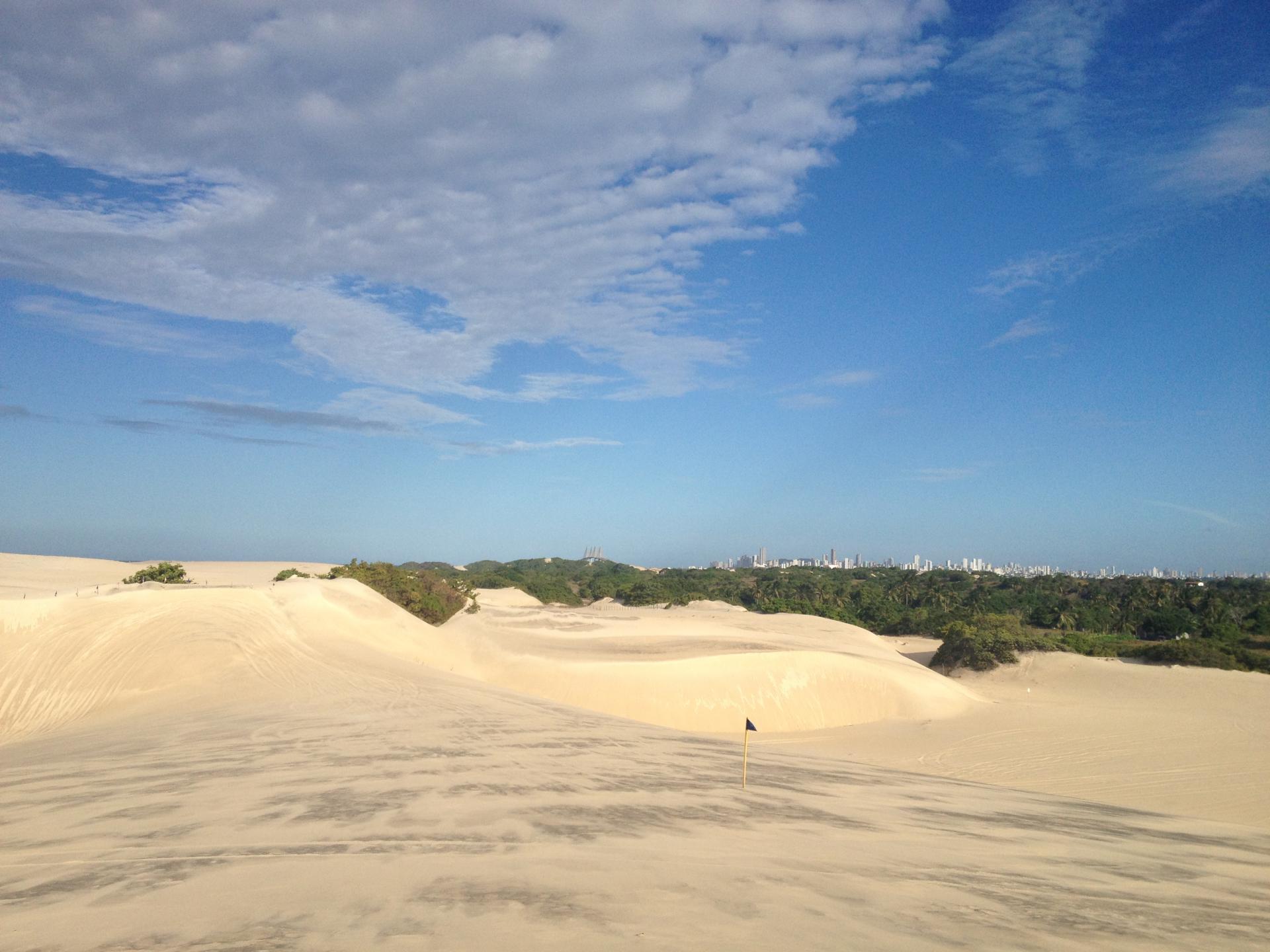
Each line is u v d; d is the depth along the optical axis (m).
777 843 8.57
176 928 4.89
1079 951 5.50
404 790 10.24
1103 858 10.20
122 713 21.67
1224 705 44.22
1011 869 8.63
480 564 161.12
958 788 17.52
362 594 44.03
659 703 35.06
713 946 4.72
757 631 54.66
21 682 22.98
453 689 25.83
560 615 60.34
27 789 10.52
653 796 11.15
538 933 4.79
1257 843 14.33
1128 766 26.66
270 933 4.77
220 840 7.55
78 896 5.68
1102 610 86.62
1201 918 7.21
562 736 17.09
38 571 60.97
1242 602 83.31
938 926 5.73
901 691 38.94
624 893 5.89
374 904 5.43
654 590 94.56
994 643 57.78
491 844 7.51
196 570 71.94
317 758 12.84
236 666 26.16
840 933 5.25
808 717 36.12
